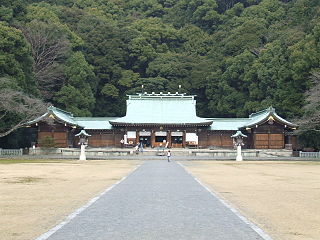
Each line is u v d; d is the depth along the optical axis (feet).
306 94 171.94
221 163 133.90
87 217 35.42
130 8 416.46
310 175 85.51
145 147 215.72
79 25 320.70
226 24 347.36
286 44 222.28
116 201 44.80
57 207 41.47
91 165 116.88
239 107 258.78
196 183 64.95
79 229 30.53
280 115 218.18
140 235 28.55
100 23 329.52
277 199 48.65
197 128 216.54
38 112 173.68
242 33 296.71
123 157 167.53
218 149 208.64
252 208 41.70
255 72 241.55
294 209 41.52
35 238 27.78
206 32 353.51
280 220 35.53
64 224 32.37
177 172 89.61
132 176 78.23
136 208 40.14
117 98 295.48
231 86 268.82
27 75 195.72
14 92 157.89
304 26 237.45
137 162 136.98
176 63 306.14
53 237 27.84
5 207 41.52
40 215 36.96
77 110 242.99
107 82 297.33
